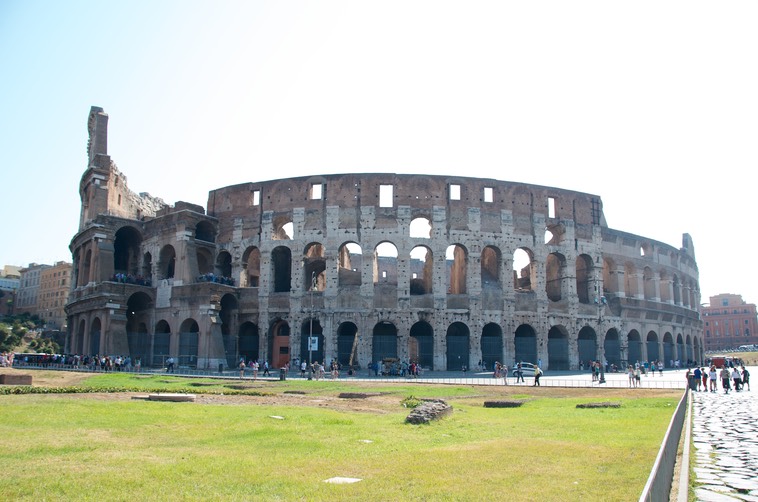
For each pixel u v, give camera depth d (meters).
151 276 91.06
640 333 95.81
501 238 84.44
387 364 73.44
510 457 17.44
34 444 18.47
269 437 20.88
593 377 64.06
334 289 81.19
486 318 81.75
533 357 83.50
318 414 28.55
